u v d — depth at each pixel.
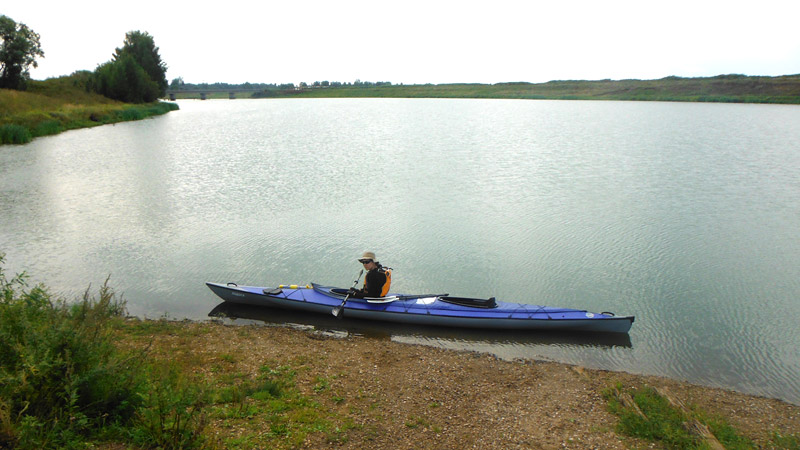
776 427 7.01
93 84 63.78
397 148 34.53
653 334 10.09
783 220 17.44
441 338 10.02
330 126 49.88
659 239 15.45
